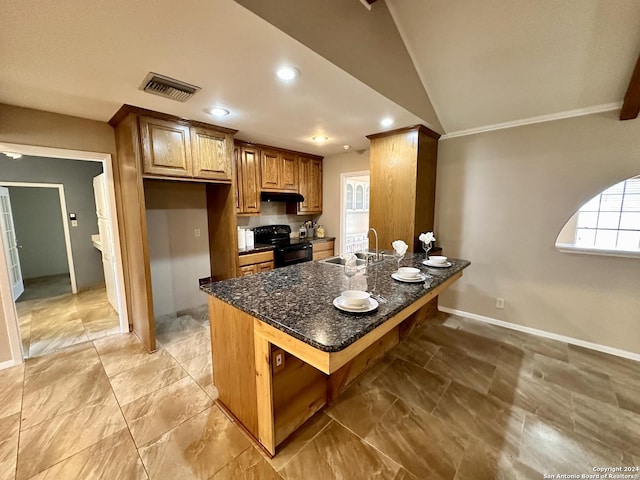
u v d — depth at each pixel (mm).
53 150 2455
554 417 1814
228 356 1796
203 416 1841
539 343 2795
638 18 1716
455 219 3400
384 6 1894
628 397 1998
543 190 2814
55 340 2881
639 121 2326
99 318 3451
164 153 2553
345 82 1895
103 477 1425
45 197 5559
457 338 2902
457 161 3318
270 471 1452
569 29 1859
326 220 4867
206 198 3777
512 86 2426
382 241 3389
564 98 2445
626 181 2650
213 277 3861
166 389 2107
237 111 2457
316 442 1632
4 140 2229
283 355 1560
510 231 3043
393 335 2688
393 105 2328
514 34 1947
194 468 1471
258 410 1580
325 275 2232
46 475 1435
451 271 2354
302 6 1419
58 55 1534
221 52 1536
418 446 1604
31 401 1974
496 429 1723
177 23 1291
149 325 2598
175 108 2373
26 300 4152
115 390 2094
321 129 3070
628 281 2490
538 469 1459
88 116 2549
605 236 2811
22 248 5395
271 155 3971
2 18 1215
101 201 3371
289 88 1987
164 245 3463
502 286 3146
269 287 1902
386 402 1966
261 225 4422
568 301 2781
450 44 2119
